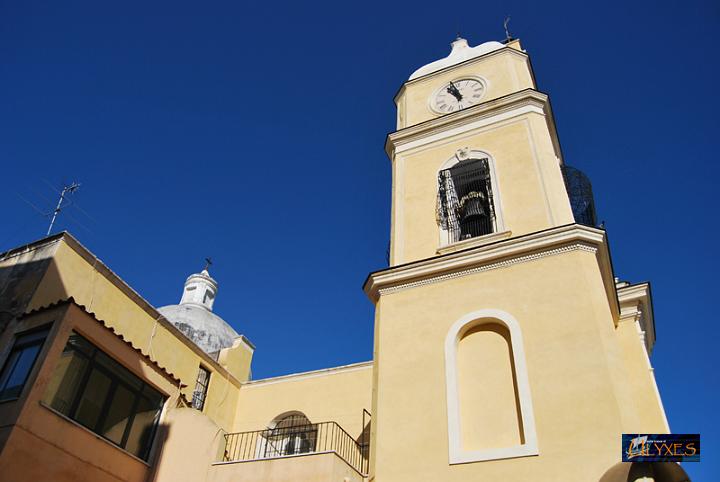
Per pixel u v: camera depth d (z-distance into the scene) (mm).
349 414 20469
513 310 13156
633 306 16812
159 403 16281
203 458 15047
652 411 14578
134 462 14906
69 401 13656
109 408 14680
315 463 13734
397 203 17297
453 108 19203
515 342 12594
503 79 19109
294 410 21469
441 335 13531
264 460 14367
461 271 14391
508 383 12414
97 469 13859
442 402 12445
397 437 12391
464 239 15789
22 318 14625
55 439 13055
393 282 15047
